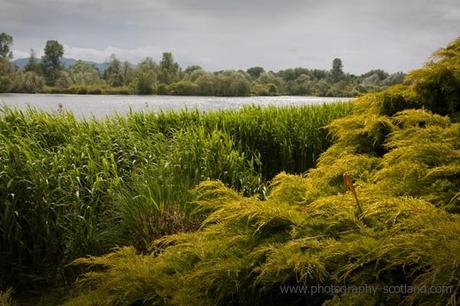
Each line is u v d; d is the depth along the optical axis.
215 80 75.56
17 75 73.06
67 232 4.52
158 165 5.51
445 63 3.26
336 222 1.92
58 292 4.06
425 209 1.77
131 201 4.68
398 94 3.35
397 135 2.74
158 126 8.24
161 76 82.25
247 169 6.25
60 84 87.69
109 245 4.46
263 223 1.90
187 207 4.57
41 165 4.95
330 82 91.62
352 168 2.75
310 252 1.75
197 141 6.40
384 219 1.93
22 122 7.04
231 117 8.59
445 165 2.18
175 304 1.79
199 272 1.79
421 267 1.51
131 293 1.86
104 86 84.06
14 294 4.09
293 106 10.21
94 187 4.86
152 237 4.23
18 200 4.49
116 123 7.89
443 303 1.39
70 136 6.63
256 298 1.79
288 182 2.61
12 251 4.25
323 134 8.12
